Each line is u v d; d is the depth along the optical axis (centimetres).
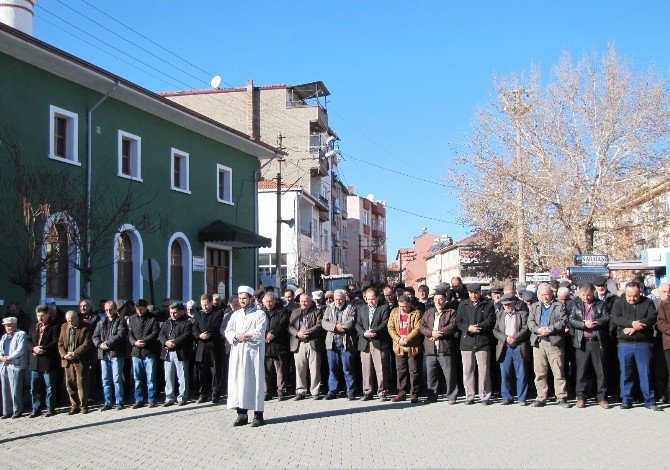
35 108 1880
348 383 1433
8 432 1195
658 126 2936
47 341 1356
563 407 1302
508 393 1351
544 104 3061
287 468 869
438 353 1363
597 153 2991
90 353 1370
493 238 3931
